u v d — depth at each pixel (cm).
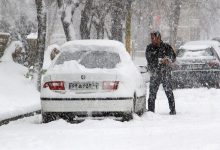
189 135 1437
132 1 5312
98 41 2197
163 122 1867
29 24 6159
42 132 1580
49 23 7619
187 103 2894
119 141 1368
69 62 1975
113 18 5509
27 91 3259
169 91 2334
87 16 5184
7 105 2594
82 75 1923
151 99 2389
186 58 3634
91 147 1281
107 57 2072
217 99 3075
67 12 4559
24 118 2283
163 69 2342
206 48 3772
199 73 3588
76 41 2202
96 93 1912
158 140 1369
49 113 1944
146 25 8931
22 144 1331
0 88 3128
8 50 4234
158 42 2361
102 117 1956
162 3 6662
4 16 7988
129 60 2139
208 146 1220
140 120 1967
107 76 1920
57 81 1938
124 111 1920
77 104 1911
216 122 1778
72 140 1390
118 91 1916
